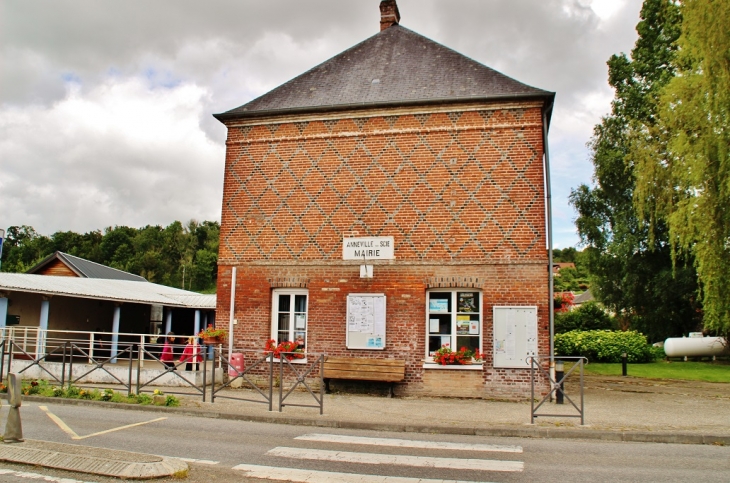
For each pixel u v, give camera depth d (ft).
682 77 71.82
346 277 49.75
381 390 47.44
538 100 48.08
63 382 45.98
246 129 53.88
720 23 61.93
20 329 62.28
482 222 47.88
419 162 49.73
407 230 49.16
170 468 22.24
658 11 112.06
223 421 35.70
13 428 25.55
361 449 28.14
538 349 45.78
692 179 67.51
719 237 67.67
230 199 53.36
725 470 24.70
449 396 46.47
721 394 52.24
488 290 47.06
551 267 46.47
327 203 51.11
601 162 117.08
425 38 58.80
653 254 113.91
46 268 95.61
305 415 36.78
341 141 51.55
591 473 23.91
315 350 49.44
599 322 117.70
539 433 32.91
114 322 71.77
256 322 51.16
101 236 309.63
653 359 97.71
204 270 289.53
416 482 22.15
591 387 57.77
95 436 29.27
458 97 49.01
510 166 48.06
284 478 22.30
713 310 68.39
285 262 51.16
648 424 35.29
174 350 76.02
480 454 27.50
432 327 48.24
